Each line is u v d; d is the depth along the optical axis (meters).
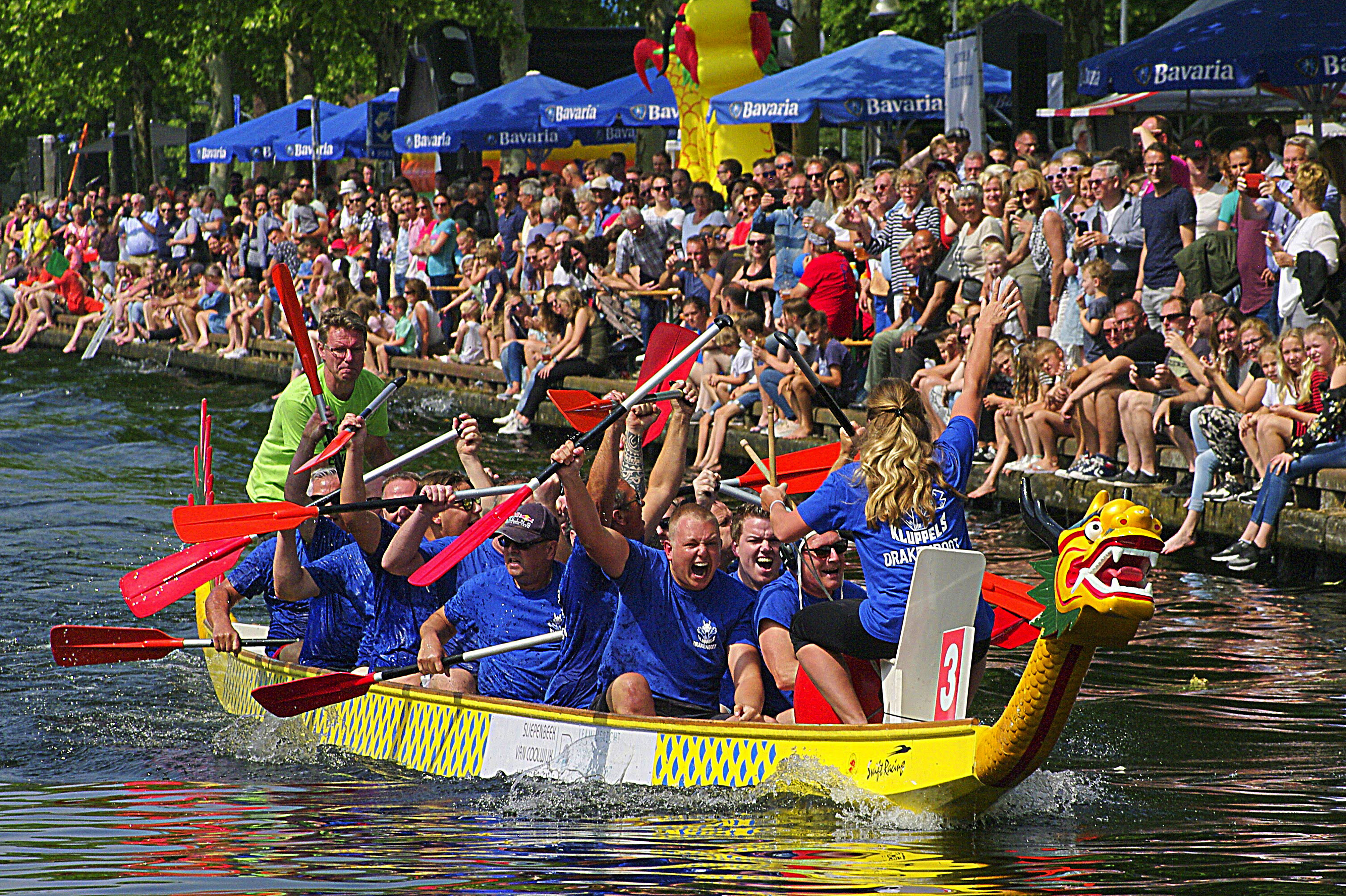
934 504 22.52
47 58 143.62
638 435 28.55
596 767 24.44
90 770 25.83
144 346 103.94
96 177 164.75
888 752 21.94
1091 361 46.44
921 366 51.81
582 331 66.25
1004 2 137.00
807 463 28.73
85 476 59.66
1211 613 35.47
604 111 84.81
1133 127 69.06
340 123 118.12
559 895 18.48
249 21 112.81
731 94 73.00
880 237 55.59
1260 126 54.78
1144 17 129.38
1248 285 43.50
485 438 67.06
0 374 97.31
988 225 50.06
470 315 76.44
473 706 25.92
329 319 31.95
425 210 82.19
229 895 18.56
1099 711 27.78
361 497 28.25
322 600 29.22
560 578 26.86
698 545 24.17
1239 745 25.52
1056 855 20.09
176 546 46.06
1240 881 18.91
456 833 21.56
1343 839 20.58
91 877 19.36
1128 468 44.84
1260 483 40.50
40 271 121.25
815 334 54.41
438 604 28.45
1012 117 69.31
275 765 26.25
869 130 87.31
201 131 157.75
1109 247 47.66
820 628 23.14
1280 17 47.56
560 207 71.62
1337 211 44.62
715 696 25.19
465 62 103.75
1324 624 34.12
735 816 22.25
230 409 79.25
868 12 150.00
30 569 42.75
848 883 18.94
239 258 98.81
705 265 63.00
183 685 31.97
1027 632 26.83
